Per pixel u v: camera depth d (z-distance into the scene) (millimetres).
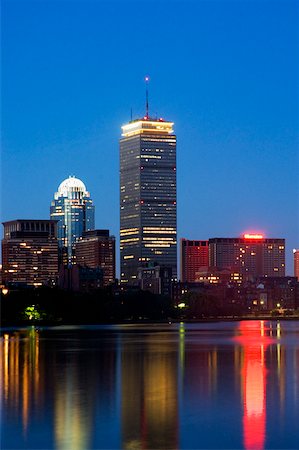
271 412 139125
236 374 195625
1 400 152875
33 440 119688
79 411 140750
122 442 118562
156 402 150000
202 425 128875
